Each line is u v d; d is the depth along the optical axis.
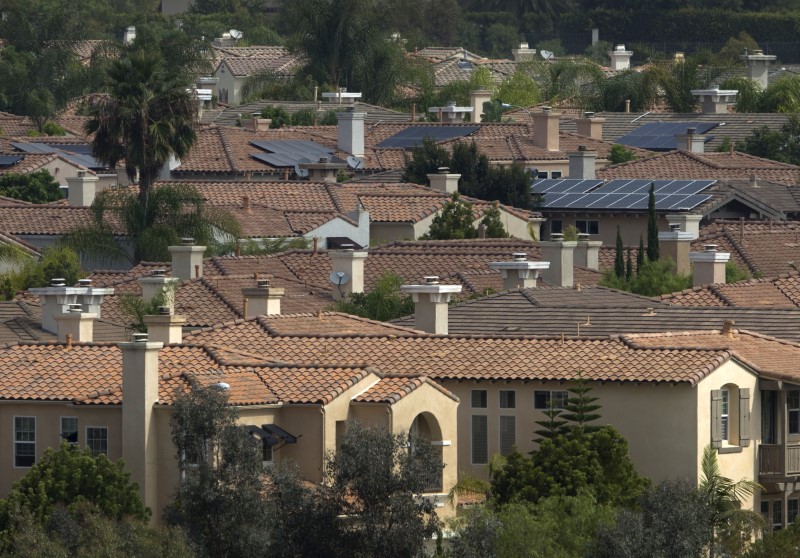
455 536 128.50
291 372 148.12
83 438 144.25
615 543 122.12
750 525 136.25
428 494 145.12
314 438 143.62
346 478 125.50
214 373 147.00
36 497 128.62
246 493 123.62
